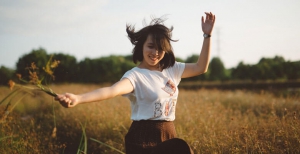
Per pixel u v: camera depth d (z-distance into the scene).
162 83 2.70
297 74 23.22
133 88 2.60
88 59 23.11
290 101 8.03
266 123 5.01
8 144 4.51
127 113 6.18
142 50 2.77
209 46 2.97
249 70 25.67
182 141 2.40
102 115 6.23
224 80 30.56
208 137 4.41
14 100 8.45
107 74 24.75
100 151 5.23
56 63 3.41
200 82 30.23
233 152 3.80
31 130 5.79
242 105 8.84
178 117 5.89
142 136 2.61
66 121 6.53
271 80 24.34
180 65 2.93
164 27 2.71
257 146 3.81
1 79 9.50
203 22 3.01
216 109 6.89
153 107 2.62
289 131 4.14
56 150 4.95
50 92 2.64
